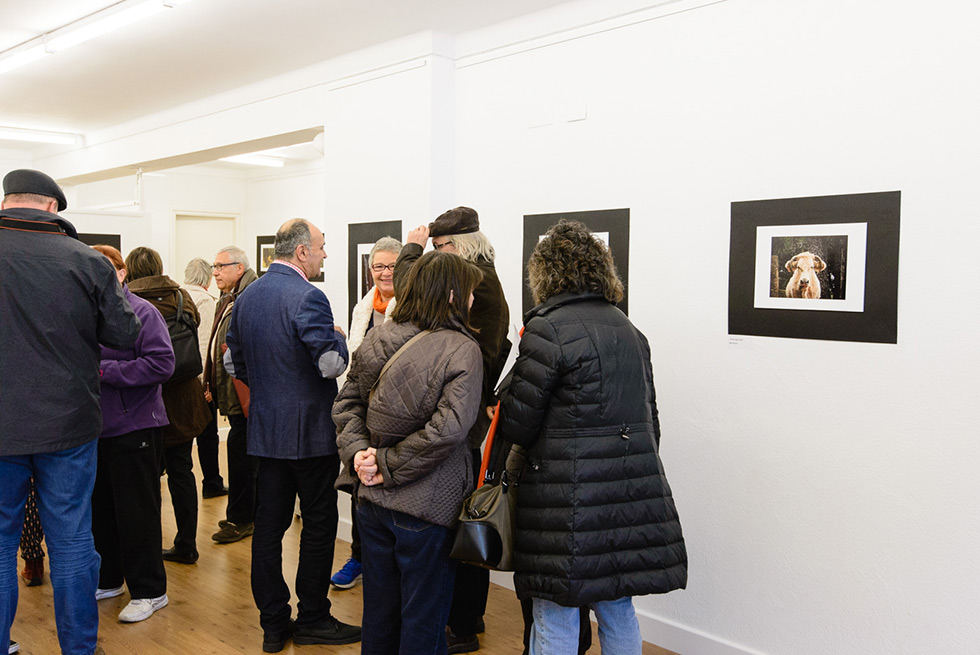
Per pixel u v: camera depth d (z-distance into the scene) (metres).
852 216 2.43
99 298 2.53
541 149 3.31
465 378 2.08
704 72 2.77
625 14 2.99
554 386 2.02
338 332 2.84
